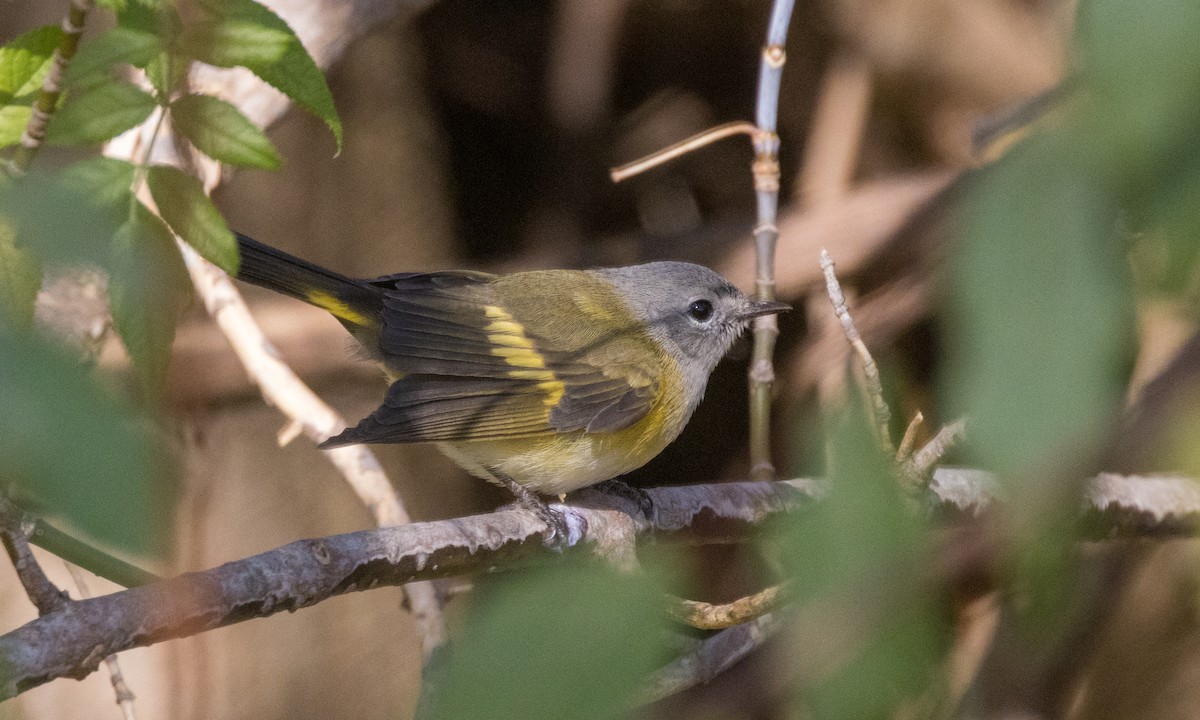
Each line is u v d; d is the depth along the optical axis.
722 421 14.75
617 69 15.59
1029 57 11.91
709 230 13.45
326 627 12.16
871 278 12.39
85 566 5.58
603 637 2.50
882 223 12.28
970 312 2.65
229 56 4.45
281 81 4.81
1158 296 2.60
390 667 12.38
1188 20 2.39
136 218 4.20
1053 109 2.75
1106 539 8.16
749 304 9.59
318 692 12.05
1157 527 8.30
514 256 15.05
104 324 6.80
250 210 12.93
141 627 4.89
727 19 15.08
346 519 12.46
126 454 1.92
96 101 4.45
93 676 10.88
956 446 5.35
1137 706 9.89
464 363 8.62
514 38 15.66
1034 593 3.22
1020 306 2.60
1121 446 5.91
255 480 12.12
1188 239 2.50
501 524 6.93
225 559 12.00
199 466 11.33
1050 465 2.71
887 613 2.78
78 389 1.94
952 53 12.18
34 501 2.08
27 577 4.75
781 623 3.35
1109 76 2.46
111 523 1.88
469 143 15.61
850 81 12.99
